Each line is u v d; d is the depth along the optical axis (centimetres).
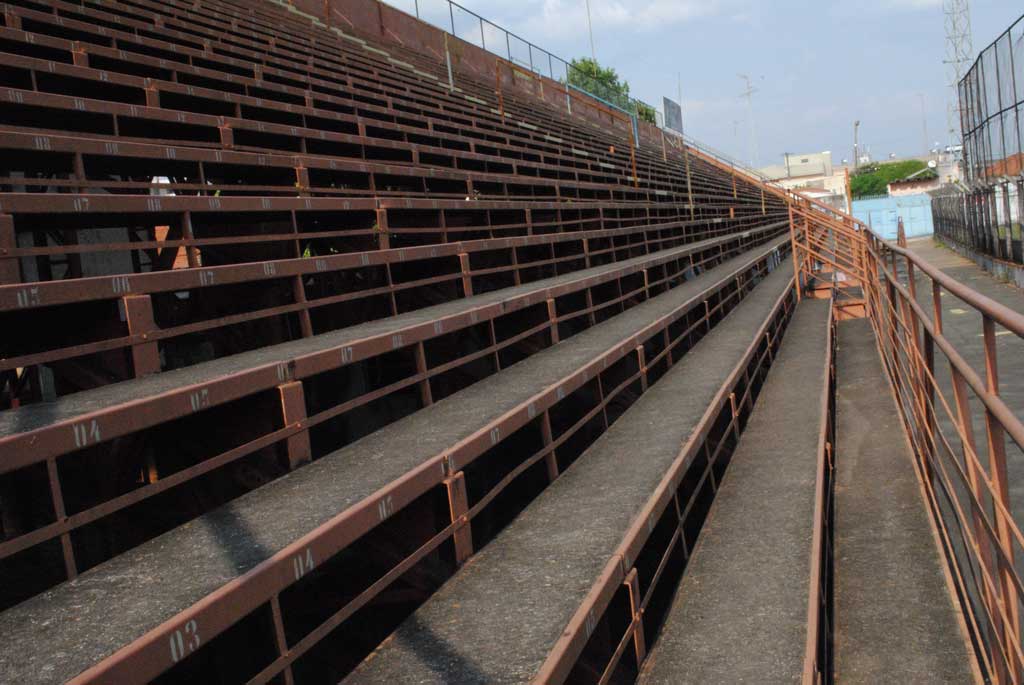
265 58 1024
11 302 297
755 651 270
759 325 868
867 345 1036
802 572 328
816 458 486
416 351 428
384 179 848
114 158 493
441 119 1361
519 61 2502
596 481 384
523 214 930
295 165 629
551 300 613
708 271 1262
